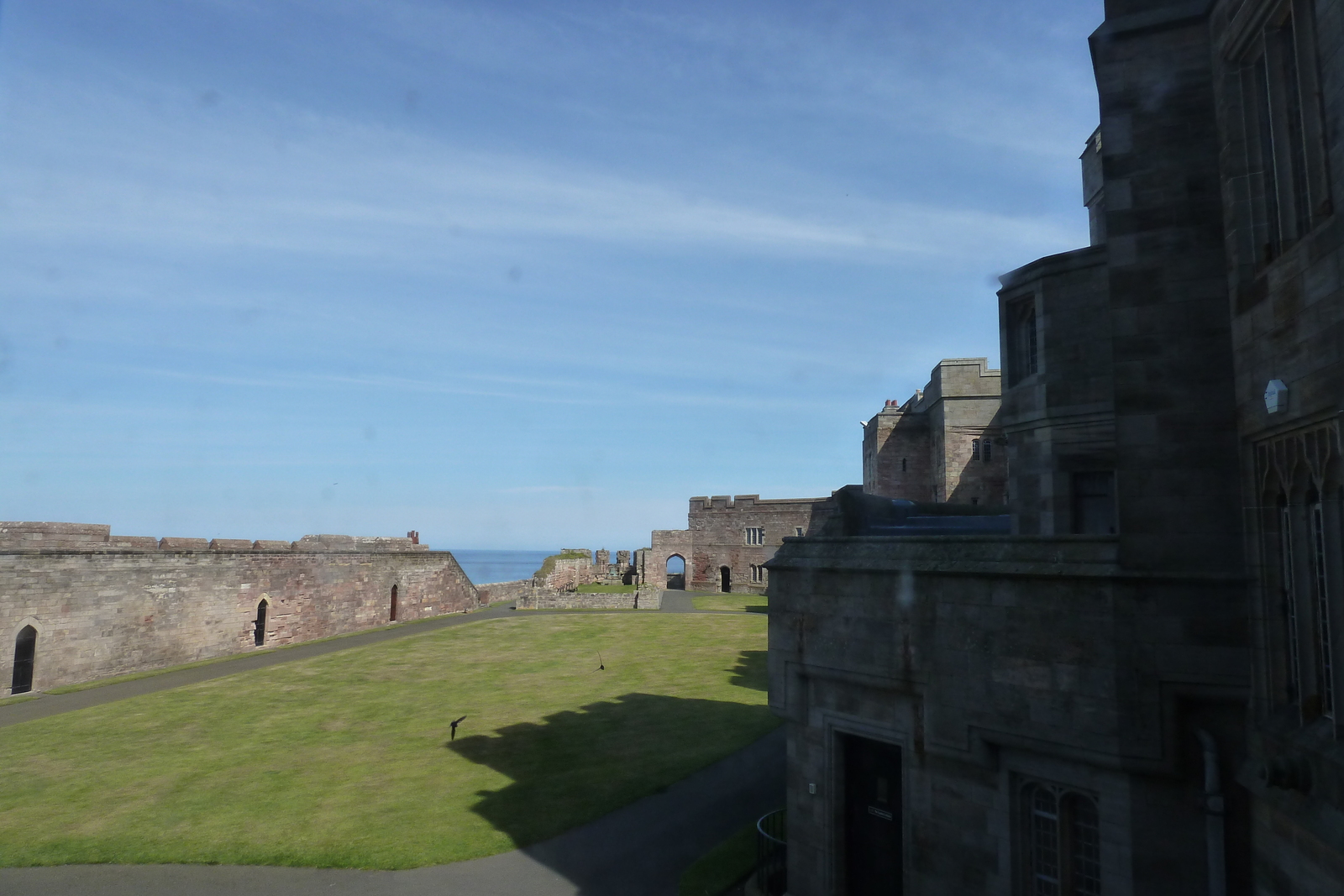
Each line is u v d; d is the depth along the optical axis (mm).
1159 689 8664
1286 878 7477
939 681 10672
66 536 32625
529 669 34125
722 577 72188
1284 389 7508
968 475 37781
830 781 12445
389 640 43688
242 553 40844
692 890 13531
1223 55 8820
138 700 29297
